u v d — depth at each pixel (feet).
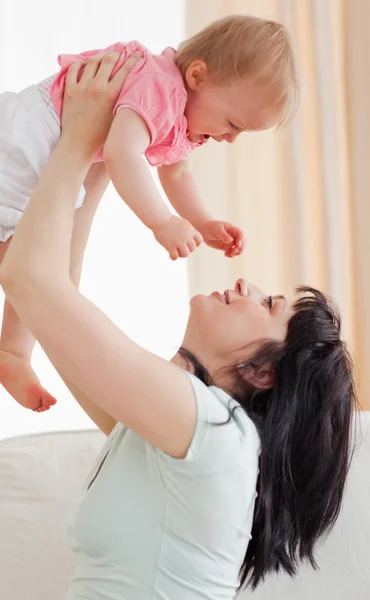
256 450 3.38
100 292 8.01
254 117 3.97
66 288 3.07
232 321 3.60
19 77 7.75
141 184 3.48
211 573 3.27
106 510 3.27
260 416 3.58
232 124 4.02
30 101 3.86
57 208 3.21
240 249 4.52
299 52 8.01
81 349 3.03
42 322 3.04
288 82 3.98
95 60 3.73
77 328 3.03
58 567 4.66
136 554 3.23
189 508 3.21
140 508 3.25
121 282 8.04
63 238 3.16
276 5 7.98
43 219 3.16
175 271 8.12
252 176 8.07
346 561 4.57
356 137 7.98
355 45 7.93
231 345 3.59
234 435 3.25
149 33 7.97
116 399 3.08
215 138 4.14
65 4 7.82
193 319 3.70
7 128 3.82
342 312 8.10
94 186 4.24
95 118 3.52
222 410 3.28
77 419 7.97
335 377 3.56
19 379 4.19
